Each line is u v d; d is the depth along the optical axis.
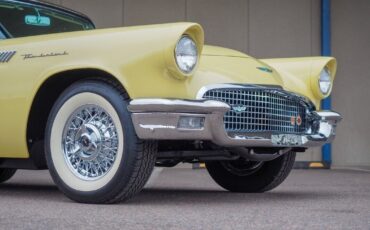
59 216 3.25
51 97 4.09
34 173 7.38
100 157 3.74
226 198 4.40
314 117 4.32
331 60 4.65
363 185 5.82
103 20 9.94
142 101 3.51
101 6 9.94
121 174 3.61
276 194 4.76
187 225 3.00
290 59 4.77
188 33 3.61
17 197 4.30
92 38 3.80
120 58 3.64
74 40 3.87
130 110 3.55
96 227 2.91
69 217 3.22
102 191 3.69
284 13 10.16
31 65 3.98
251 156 4.11
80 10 9.91
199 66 3.79
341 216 3.40
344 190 5.18
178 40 3.51
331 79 4.70
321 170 8.77
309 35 10.19
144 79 3.57
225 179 4.95
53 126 3.88
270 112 3.97
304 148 4.46
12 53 4.12
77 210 3.49
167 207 3.70
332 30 10.21
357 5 10.20
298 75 4.61
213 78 3.76
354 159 10.14
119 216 3.27
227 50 4.25
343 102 10.16
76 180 3.79
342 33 10.20
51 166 3.88
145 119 3.52
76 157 3.83
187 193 4.83
